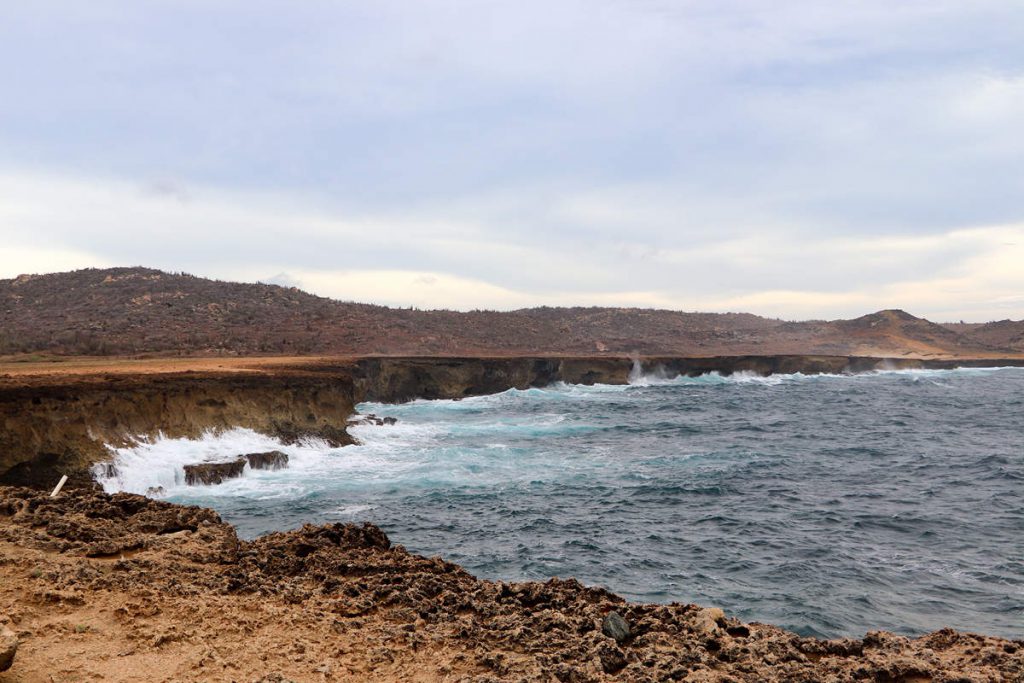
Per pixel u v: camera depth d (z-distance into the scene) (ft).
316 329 403.54
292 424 135.74
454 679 25.00
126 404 108.06
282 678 24.41
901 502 95.30
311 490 100.37
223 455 111.24
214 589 31.96
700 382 367.25
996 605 58.18
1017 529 80.74
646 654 26.89
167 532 40.27
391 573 34.60
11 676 23.66
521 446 144.77
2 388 93.91
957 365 540.93
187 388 120.98
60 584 30.89
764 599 59.47
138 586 31.42
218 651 26.37
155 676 24.31
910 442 157.38
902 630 53.83
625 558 69.87
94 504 42.86
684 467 121.90
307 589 32.48
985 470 119.96
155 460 102.37
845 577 64.59
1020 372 490.08
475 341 469.98
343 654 26.84
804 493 101.14
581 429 175.11
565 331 575.79
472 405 245.65
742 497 98.07
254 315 417.28
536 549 72.64
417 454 131.75
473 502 93.86
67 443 95.50
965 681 24.94
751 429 180.45
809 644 28.48
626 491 101.19
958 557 70.33
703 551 72.33
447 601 31.76
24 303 416.46
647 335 625.41
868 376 431.43
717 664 26.48
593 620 29.48
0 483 88.84
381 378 252.42
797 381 383.24
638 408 236.22
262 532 79.71
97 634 27.25
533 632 28.58
